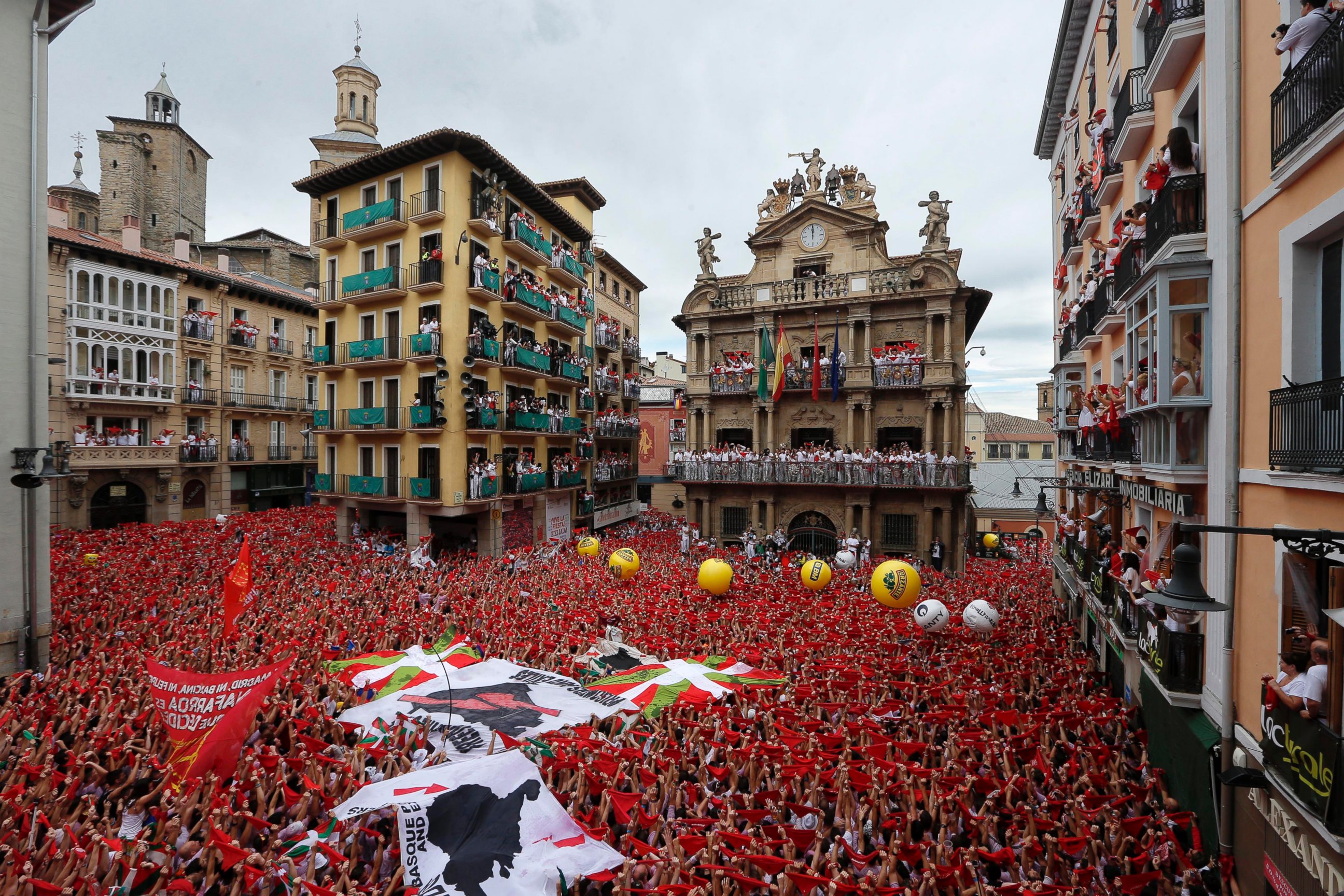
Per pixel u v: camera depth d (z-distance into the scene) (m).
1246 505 9.77
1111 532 16.94
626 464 49.25
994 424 83.19
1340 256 8.04
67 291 34.47
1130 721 13.96
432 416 30.28
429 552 30.67
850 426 36.16
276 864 7.75
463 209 30.78
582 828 8.10
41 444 17.31
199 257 50.00
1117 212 17.77
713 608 22.39
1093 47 20.53
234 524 37.59
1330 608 7.33
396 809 9.05
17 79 17.06
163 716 9.88
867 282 36.16
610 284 49.25
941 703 14.11
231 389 44.44
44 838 7.96
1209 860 9.71
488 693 13.34
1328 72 7.49
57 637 17.47
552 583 25.03
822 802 9.86
